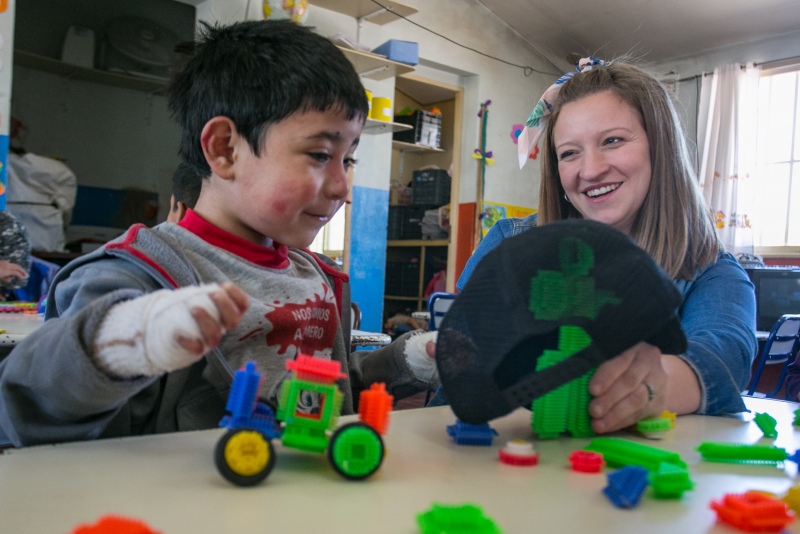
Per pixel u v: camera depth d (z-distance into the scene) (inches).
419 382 37.8
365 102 32.6
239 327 32.1
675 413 31.3
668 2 181.6
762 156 197.3
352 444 18.3
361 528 14.8
